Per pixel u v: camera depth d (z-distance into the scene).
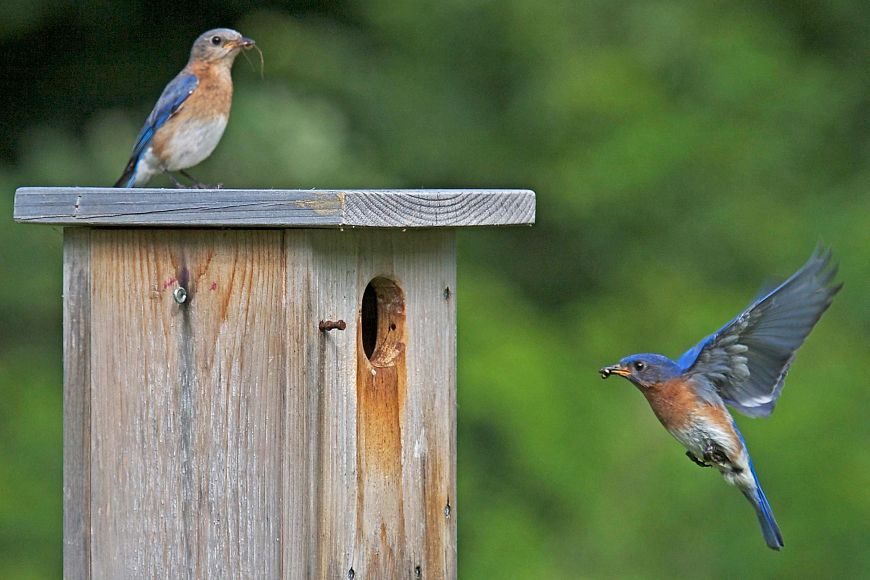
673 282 15.40
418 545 7.30
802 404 13.58
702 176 15.99
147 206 6.75
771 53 16.61
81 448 7.03
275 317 6.73
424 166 16.30
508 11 16.61
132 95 15.47
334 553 6.83
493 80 16.84
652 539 13.27
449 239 7.50
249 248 6.77
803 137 16.42
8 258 13.69
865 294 15.20
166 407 6.91
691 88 16.50
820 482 13.06
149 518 6.93
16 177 13.97
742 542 13.03
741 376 8.14
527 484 13.81
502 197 7.22
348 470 6.89
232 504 6.81
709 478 13.41
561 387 14.33
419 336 7.30
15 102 15.30
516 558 13.25
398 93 16.33
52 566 12.60
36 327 13.99
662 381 8.21
